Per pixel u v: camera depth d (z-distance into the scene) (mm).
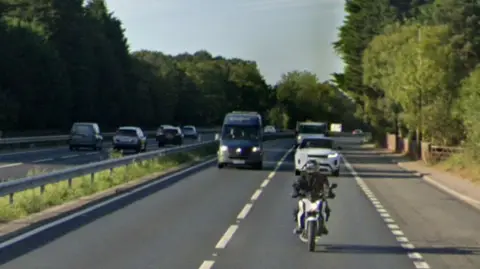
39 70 67625
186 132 82938
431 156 42062
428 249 12648
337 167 32156
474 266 11047
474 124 32219
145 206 18453
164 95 108188
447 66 43812
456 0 66062
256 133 36094
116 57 96250
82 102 81188
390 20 78875
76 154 43219
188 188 24078
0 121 60375
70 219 15484
